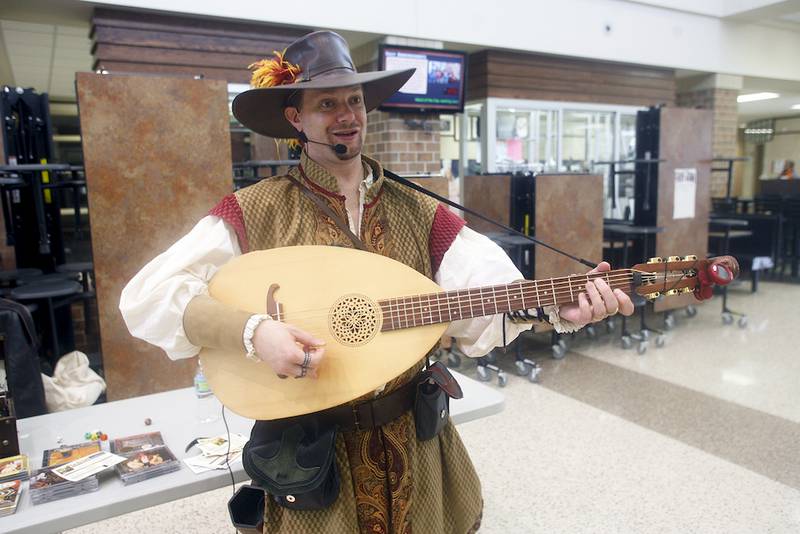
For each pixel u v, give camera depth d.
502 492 2.45
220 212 1.13
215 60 4.08
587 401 3.41
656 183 4.79
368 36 4.59
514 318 1.18
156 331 1.04
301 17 4.15
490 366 3.76
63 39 5.26
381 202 1.21
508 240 4.03
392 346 1.08
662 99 6.69
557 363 4.15
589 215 4.43
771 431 2.97
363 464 1.11
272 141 4.23
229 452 1.38
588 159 6.46
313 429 1.06
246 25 4.15
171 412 1.68
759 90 8.48
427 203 1.25
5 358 2.47
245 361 1.07
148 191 3.00
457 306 1.10
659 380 3.75
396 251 1.20
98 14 3.71
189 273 1.09
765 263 6.14
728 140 7.11
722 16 6.56
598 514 2.28
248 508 1.26
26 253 3.84
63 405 2.73
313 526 1.06
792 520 2.21
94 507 1.17
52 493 1.20
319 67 1.10
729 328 4.96
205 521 2.31
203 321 1.00
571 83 5.99
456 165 6.26
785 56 7.21
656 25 6.11
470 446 2.87
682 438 2.91
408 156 4.73
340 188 1.17
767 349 4.36
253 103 1.16
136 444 1.43
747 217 6.90
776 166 13.24
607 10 5.72
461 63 4.72
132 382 3.10
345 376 1.05
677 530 2.17
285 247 1.11
